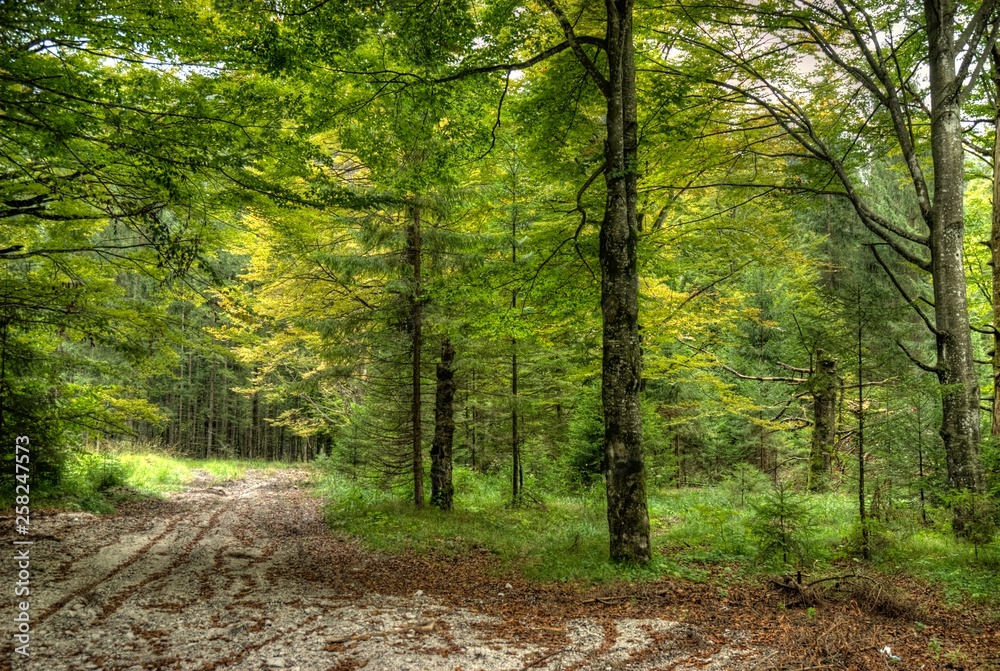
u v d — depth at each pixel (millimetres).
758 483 14219
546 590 6570
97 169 7930
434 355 13883
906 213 23984
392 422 14648
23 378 11016
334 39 7070
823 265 20438
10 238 10523
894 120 10680
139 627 4898
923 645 4691
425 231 12062
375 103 8734
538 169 10766
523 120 9906
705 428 19938
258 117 7828
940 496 8297
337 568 7570
